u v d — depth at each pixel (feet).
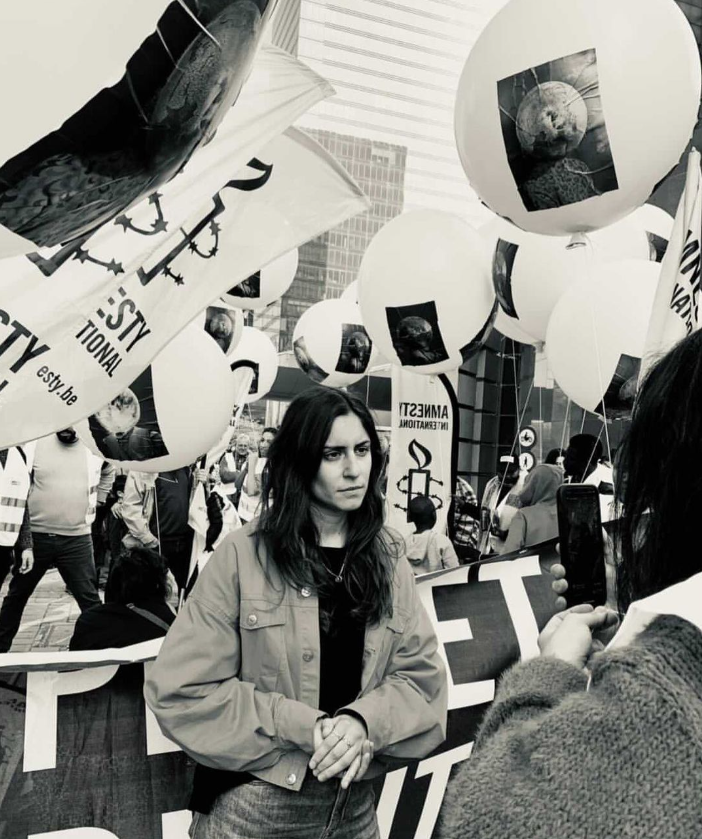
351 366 19.44
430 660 6.31
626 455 2.40
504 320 14.26
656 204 25.68
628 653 1.83
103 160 3.35
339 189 8.63
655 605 1.92
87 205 3.53
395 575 6.42
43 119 3.15
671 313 7.27
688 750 1.67
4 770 6.53
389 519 18.62
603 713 1.78
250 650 5.94
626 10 7.15
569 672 2.34
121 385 7.93
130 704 6.89
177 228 7.48
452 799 2.01
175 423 11.19
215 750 5.60
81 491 17.22
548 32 7.14
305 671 5.90
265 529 6.10
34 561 16.98
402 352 12.14
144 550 9.00
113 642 8.47
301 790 5.72
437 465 19.06
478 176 7.95
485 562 8.06
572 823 1.71
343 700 6.00
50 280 7.14
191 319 8.19
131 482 16.66
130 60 3.15
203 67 3.35
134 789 6.79
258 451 28.81
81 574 17.49
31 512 16.90
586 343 10.10
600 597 4.67
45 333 7.13
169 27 3.16
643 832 1.65
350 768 5.52
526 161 7.47
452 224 12.16
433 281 11.66
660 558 2.22
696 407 2.18
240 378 20.97
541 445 36.99
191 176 7.50
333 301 19.86
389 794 7.19
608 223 7.97
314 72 7.80
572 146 7.25
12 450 16.02
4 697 6.61
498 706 2.33
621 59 7.03
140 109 3.28
